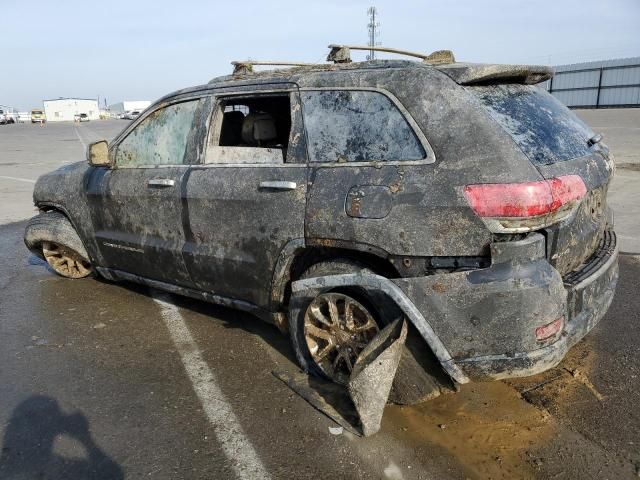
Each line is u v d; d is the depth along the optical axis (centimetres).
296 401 315
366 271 290
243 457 267
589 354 358
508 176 249
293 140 321
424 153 271
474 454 264
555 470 252
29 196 1100
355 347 300
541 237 255
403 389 286
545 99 317
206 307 464
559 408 300
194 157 376
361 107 297
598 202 317
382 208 275
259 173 332
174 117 396
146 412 308
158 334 412
